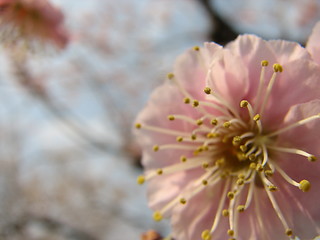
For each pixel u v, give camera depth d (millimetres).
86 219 269
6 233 236
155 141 59
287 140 51
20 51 101
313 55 50
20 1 92
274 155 53
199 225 55
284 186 51
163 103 58
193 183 56
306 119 48
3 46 95
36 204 250
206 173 56
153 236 64
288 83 50
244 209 52
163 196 57
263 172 52
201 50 55
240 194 54
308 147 49
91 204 272
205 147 56
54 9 96
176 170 56
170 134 58
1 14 93
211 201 55
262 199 53
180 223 55
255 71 51
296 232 49
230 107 53
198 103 53
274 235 51
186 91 56
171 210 56
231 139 57
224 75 52
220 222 54
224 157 57
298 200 50
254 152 55
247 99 52
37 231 252
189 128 57
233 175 56
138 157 224
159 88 59
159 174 56
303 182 48
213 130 54
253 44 51
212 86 51
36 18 95
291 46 51
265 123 52
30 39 97
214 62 50
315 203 49
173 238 58
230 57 51
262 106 51
